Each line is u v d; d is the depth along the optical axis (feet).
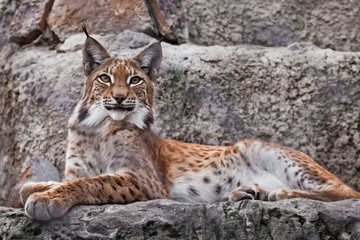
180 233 24.81
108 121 31.42
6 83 41.91
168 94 39.50
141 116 31.94
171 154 33.86
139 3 43.01
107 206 25.59
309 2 45.68
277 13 45.32
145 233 24.68
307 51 41.19
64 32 43.27
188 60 40.42
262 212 25.18
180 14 44.47
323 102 39.52
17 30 43.78
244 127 39.19
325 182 31.04
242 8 45.44
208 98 39.60
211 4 45.44
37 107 40.01
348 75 39.96
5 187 40.16
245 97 39.73
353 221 24.94
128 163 30.01
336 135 39.06
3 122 41.42
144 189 28.58
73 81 39.81
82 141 31.53
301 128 39.17
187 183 32.96
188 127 39.14
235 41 44.93
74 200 25.67
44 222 24.99
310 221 24.94
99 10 43.19
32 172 35.53
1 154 41.14
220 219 25.07
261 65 40.24
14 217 25.35
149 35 43.14
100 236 24.49
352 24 45.16
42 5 43.88
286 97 39.65
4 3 45.24
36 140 39.60
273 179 32.81
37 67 40.93
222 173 33.40
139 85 32.01
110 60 32.73
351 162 38.70
